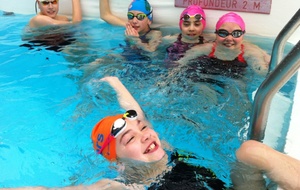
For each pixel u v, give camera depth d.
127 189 1.51
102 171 1.64
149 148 1.57
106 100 2.20
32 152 1.87
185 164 1.61
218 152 1.70
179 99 2.18
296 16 1.67
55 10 3.35
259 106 1.37
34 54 2.85
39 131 2.03
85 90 2.35
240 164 1.51
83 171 1.68
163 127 1.93
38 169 1.75
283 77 1.23
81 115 2.12
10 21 3.54
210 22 3.01
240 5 2.85
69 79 2.49
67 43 3.03
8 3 3.74
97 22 3.41
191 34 2.90
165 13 3.14
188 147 1.75
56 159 1.81
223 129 1.88
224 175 1.53
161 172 1.56
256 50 2.67
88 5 3.44
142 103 2.16
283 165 1.43
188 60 2.64
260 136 1.49
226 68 2.50
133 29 3.09
